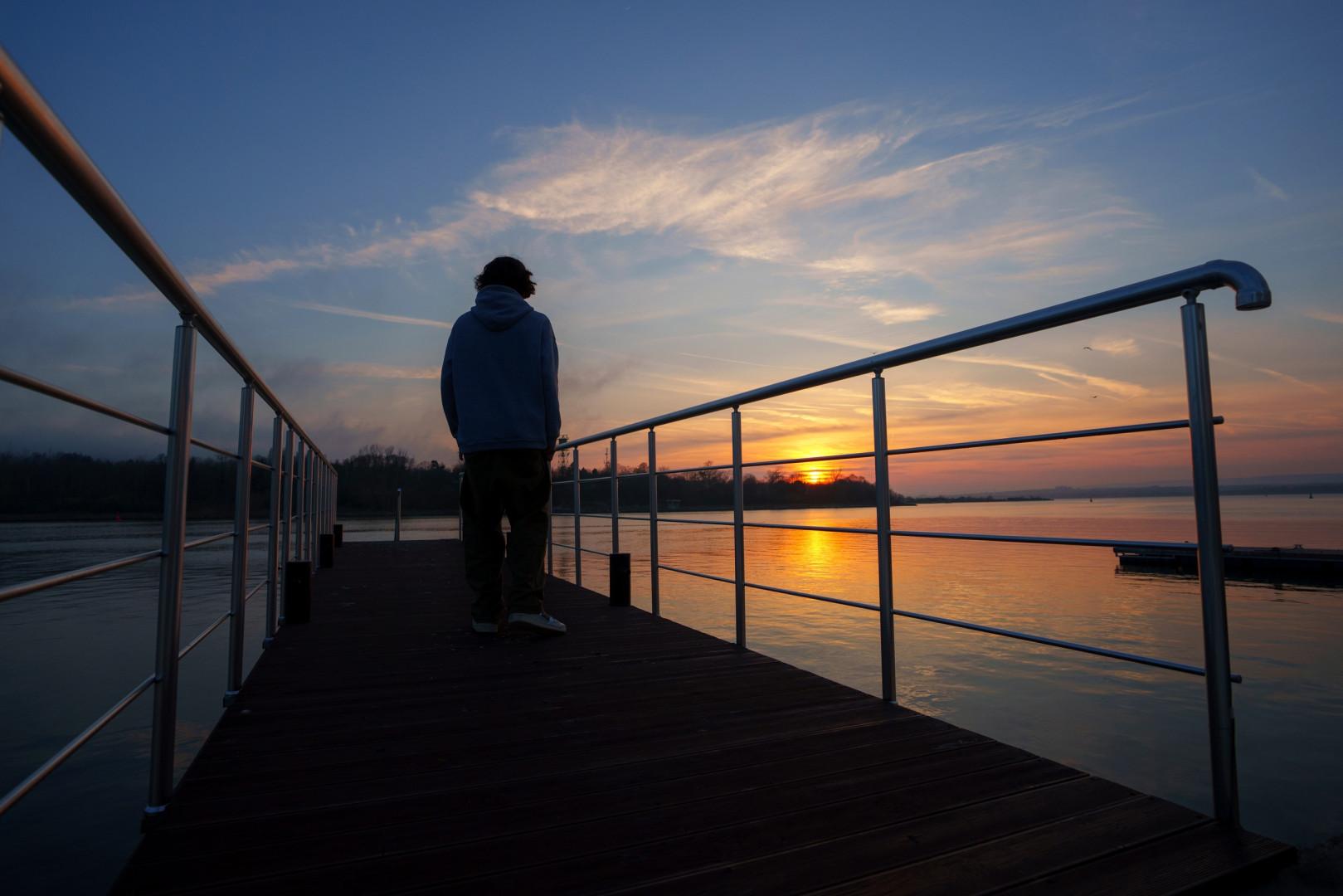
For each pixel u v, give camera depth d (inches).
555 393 112.0
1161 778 265.7
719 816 50.9
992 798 53.7
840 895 40.4
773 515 1183.6
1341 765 283.4
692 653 104.8
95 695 232.4
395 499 353.4
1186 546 51.8
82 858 130.2
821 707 78.2
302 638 115.6
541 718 74.3
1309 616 671.8
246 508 84.9
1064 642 61.2
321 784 56.8
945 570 874.1
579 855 45.3
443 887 41.3
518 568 112.4
